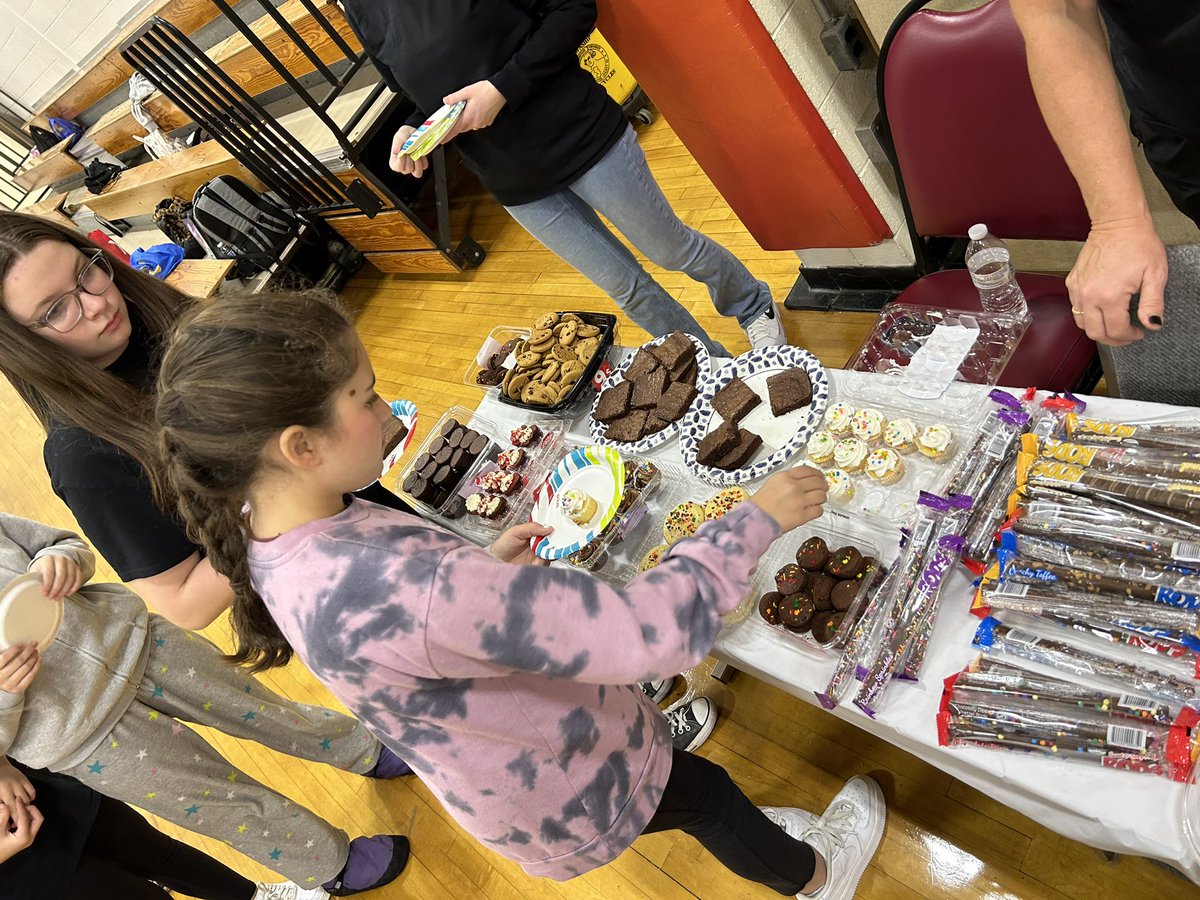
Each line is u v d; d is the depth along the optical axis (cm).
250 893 224
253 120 369
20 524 163
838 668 122
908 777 180
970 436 131
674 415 175
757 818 144
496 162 200
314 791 267
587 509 158
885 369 160
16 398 627
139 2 511
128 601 174
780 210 243
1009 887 159
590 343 200
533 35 183
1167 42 98
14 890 163
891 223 240
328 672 91
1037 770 101
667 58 207
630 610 93
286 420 84
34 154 725
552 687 106
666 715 219
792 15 199
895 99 160
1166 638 96
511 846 113
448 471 203
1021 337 160
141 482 133
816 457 148
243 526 97
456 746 100
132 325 144
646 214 213
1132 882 148
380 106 363
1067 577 104
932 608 117
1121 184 101
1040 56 104
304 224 445
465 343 382
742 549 100
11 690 145
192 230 433
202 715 191
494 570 89
